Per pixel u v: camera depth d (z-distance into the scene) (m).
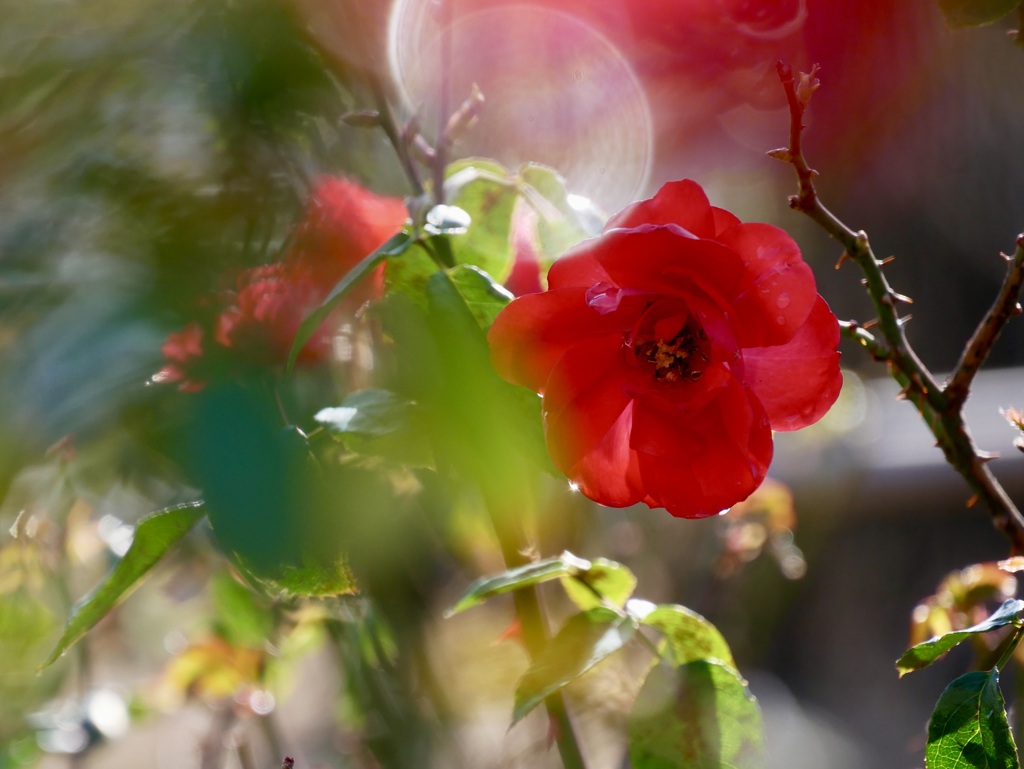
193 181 0.73
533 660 0.76
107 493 0.79
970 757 0.71
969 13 0.76
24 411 0.73
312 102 0.75
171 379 0.73
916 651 0.71
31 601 0.86
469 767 0.91
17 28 0.73
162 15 0.74
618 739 0.88
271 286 0.74
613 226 0.71
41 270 0.73
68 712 0.92
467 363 0.73
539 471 0.76
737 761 0.74
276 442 0.73
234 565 0.74
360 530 0.79
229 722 0.94
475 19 0.83
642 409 0.71
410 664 0.87
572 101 0.84
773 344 0.71
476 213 0.78
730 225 0.71
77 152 0.73
